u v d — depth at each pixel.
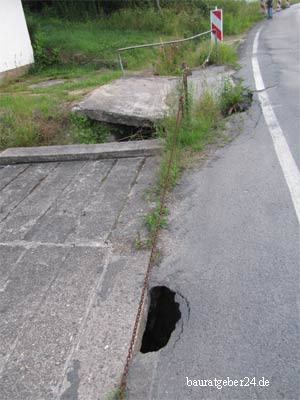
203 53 10.16
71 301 2.84
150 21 16.78
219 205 3.81
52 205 4.30
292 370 2.17
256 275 2.88
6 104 7.43
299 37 12.52
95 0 17.92
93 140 6.23
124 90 7.46
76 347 2.46
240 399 2.06
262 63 9.20
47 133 6.30
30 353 2.45
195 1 19.02
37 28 12.85
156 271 3.05
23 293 2.98
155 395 2.13
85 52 12.55
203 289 2.82
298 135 5.10
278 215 3.53
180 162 4.75
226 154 4.88
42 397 2.18
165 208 3.85
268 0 19.98
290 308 2.56
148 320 2.81
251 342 2.36
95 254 3.33
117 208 4.03
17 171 5.38
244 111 6.28
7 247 3.60
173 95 5.96
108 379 2.24
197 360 2.30
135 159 5.23
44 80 10.69
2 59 10.56
